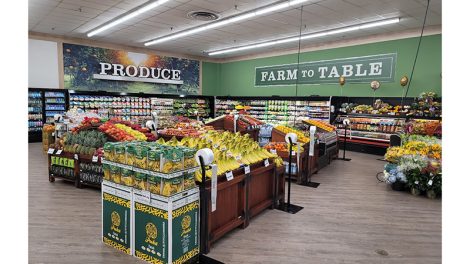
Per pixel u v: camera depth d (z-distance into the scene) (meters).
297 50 12.99
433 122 7.66
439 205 4.79
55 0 7.57
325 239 3.51
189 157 2.86
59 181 5.82
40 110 11.07
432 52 9.22
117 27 10.17
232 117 9.10
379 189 5.68
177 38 11.70
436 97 8.73
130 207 2.95
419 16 8.33
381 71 10.37
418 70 9.52
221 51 14.48
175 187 2.70
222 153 3.58
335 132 8.67
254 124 9.09
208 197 3.05
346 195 5.27
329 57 11.84
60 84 11.67
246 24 9.49
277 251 3.19
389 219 4.17
